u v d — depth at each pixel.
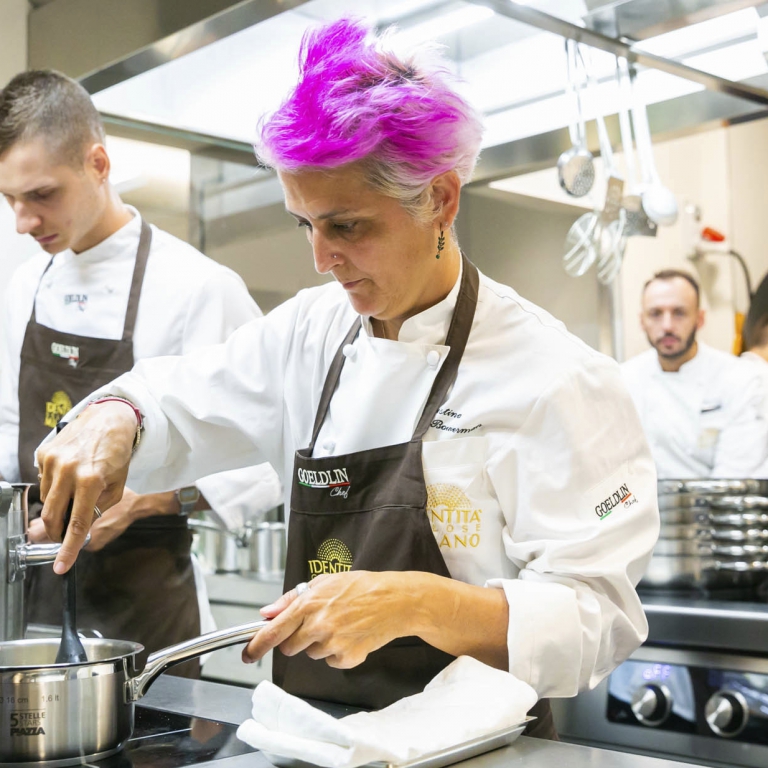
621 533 0.98
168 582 1.69
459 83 0.94
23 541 0.98
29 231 1.60
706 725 1.58
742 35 1.47
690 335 3.51
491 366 1.04
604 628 0.95
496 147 2.17
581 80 1.88
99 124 1.65
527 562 1.01
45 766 0.76
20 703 0.76
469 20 1.46
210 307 1.69
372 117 0.84
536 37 1.62
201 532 2.57
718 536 1.74
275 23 1.42
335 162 0.85
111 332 1.70
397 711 0.81
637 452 1.04
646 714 1.62
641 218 2.20
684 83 1.94
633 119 2.04
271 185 2.29
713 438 3.51
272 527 2.53
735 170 4.10
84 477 0.98
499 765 0.77
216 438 1.22
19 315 1.82
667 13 1.33
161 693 1.02
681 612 1.61
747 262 4.11
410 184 0.89
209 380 1.21
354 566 1.04
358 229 0.91
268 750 0.74
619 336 3.61
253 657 0.82
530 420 1.00
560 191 2.76
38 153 1.53
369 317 1.10
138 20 1.43
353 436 1.08
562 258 2.83
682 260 3.95
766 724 1.53
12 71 1.97
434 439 1.04
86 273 1.73
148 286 1.71
